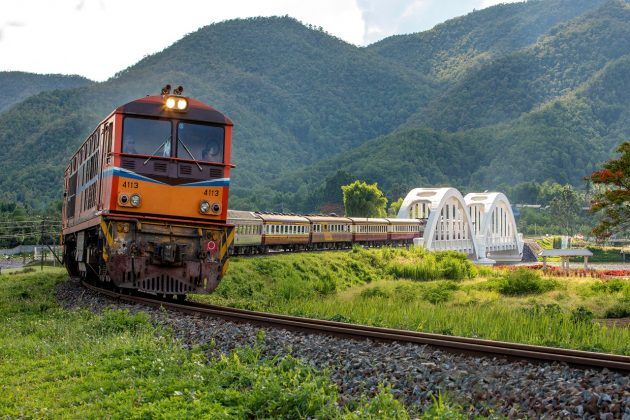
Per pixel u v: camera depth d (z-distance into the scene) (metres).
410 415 7.96
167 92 18.39
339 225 64.12
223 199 18.56
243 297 34.22
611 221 32.84
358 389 9.13
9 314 18.97
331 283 45.44
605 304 30.98
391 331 13.23
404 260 61.97
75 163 26.91
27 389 9.93
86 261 21.67
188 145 18.31
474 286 42.78
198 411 8.27
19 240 110.44
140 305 17.69
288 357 10.55
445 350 11.27
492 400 8.20
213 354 11.64
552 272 62.03
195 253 18.22
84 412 8.56
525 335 17.67
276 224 52.28
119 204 17.69
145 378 10.18
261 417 8.20
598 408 7.52
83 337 13.71
